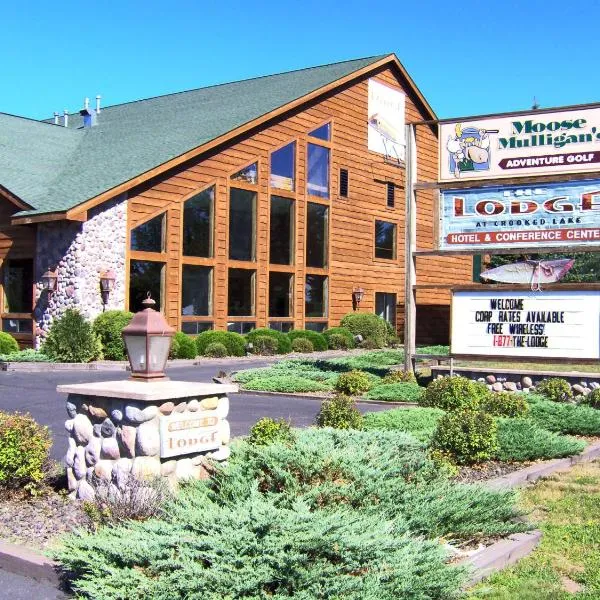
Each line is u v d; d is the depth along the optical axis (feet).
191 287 78.69
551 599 16.02
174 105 101.81
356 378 48.52
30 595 16.29
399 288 107.04
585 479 26.66
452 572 15.02
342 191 97.50
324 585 13.74
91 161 81.30
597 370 61.72
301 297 91.25
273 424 26.91
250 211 85.51
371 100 102.37
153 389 21.20
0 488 22.41
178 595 13.53
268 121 86.48
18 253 73.10
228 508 17.13
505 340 48.70
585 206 47.55
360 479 18.80
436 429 29.45
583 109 47.96
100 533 16.57
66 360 64.23
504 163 49.98
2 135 86.38
